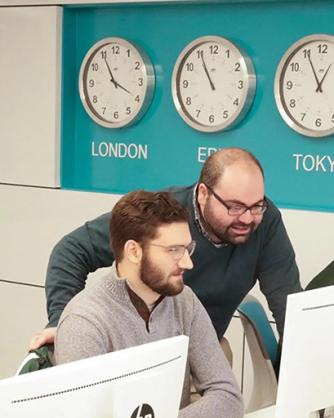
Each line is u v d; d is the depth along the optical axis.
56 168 5.21
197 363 2.72
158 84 4.92
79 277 3.26
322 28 4.36
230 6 4.63
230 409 2.62
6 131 5.37
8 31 5.27
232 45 4.55
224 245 3.26
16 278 5.45
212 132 4.71
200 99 4.72
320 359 2.26
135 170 5.07
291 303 2.16
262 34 4.55
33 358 2.50
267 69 4.55
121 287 2.48
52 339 2.58
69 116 5.23
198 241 3.22
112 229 2.50
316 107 4.38
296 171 4.52
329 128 4.34
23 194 5.35
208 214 3.11
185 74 4.76
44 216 5.29
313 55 4.36
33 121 5.24
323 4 4.34
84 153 5.26
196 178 4.83
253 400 3.53
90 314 2.42
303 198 4.52
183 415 2.51
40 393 1.65
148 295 2.53
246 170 3.04
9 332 5.52
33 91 5.22
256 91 4.60
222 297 3.34
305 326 2.19
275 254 3.41
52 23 5.08
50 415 1.67
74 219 5.16
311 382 2.26
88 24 5.14
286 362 2.20
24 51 5.22
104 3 4.88
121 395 1.77
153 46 4.91
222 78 4.62
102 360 1.76
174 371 1.92
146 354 1.83
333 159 4.39
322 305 2.22
